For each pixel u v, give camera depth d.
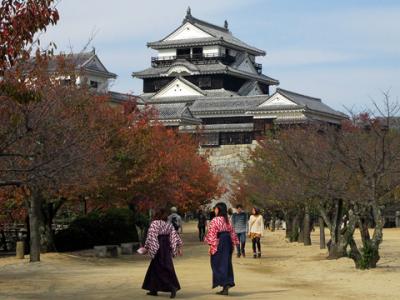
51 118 17.34
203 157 58.59
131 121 32.41
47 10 13.04
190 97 98.81
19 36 12.96
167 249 16.31
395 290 17.98
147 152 31.69
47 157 17.27
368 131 29.02
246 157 78.69
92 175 20.52
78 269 24.22
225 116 92.00
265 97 92.75
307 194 29.05
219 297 16.36
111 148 28.78
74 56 39.56
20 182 17.02
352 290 18.03
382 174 22.44
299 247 38.78
